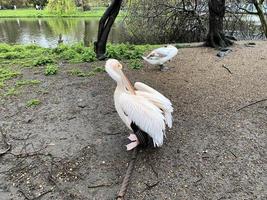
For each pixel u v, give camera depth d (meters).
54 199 3.15
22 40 16.36
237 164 3.52
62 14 23.92
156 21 13.83
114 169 3.51
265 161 3.55
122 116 3.61
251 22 13.33
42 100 5.19
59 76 6.31
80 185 3.31
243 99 4.99
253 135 4.02
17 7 38.12
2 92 5.58
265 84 5.56
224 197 3.08
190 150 3.77
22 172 3.55
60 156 3.76
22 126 4.44
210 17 8.17
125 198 3.11
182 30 13.73
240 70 6.34
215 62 6.93
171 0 13.49
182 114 4.57
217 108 4.72
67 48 8.59
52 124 4.45
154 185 3.26
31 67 7.04
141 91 3.83
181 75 6.13
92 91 5.47
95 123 4.43
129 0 13.95
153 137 3.54
